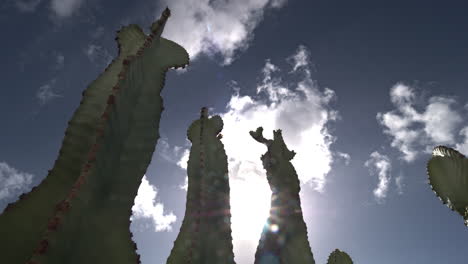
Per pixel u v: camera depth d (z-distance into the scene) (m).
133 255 1.59
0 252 1.47
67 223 1.32
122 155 1.84
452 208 3.58
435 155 3.78
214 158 3.27
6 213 1.56
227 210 3.00
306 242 3.52
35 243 1.52
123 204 1.73
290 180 3.83
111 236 1.56
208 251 2.72
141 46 2.22
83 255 1.40
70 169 1.82
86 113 1.98
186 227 2.83
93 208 1.53
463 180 3.46
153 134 2.09
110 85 2.14
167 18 2.43
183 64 2.55
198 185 3.08
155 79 2.29
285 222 3.58
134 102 2.04
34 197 1.66
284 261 3.40
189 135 3.54
